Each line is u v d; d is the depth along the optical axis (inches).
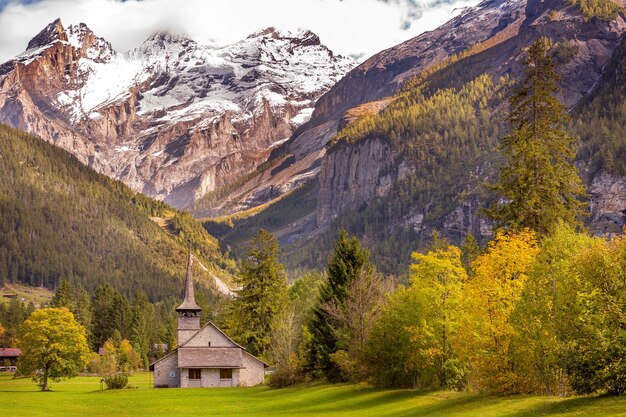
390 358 2728.8
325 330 3479.3
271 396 3331.7
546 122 2871.6
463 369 2477.9
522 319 1908.2
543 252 1935.3
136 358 7386.8
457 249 2573.8
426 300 2536.9
